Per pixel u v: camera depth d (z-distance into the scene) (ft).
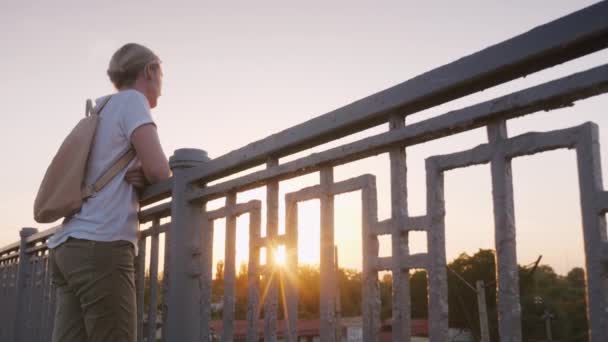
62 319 6.78
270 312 6.73
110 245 6.34
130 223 6.65
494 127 4.39
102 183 6.47
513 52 4.21
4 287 19.40
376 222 5.34
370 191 5.48
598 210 3.60
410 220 4.94
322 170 6.20
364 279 5.35
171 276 8.67
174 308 8.49
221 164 7.98
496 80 4.52
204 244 8.50
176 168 8.98
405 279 4.95
